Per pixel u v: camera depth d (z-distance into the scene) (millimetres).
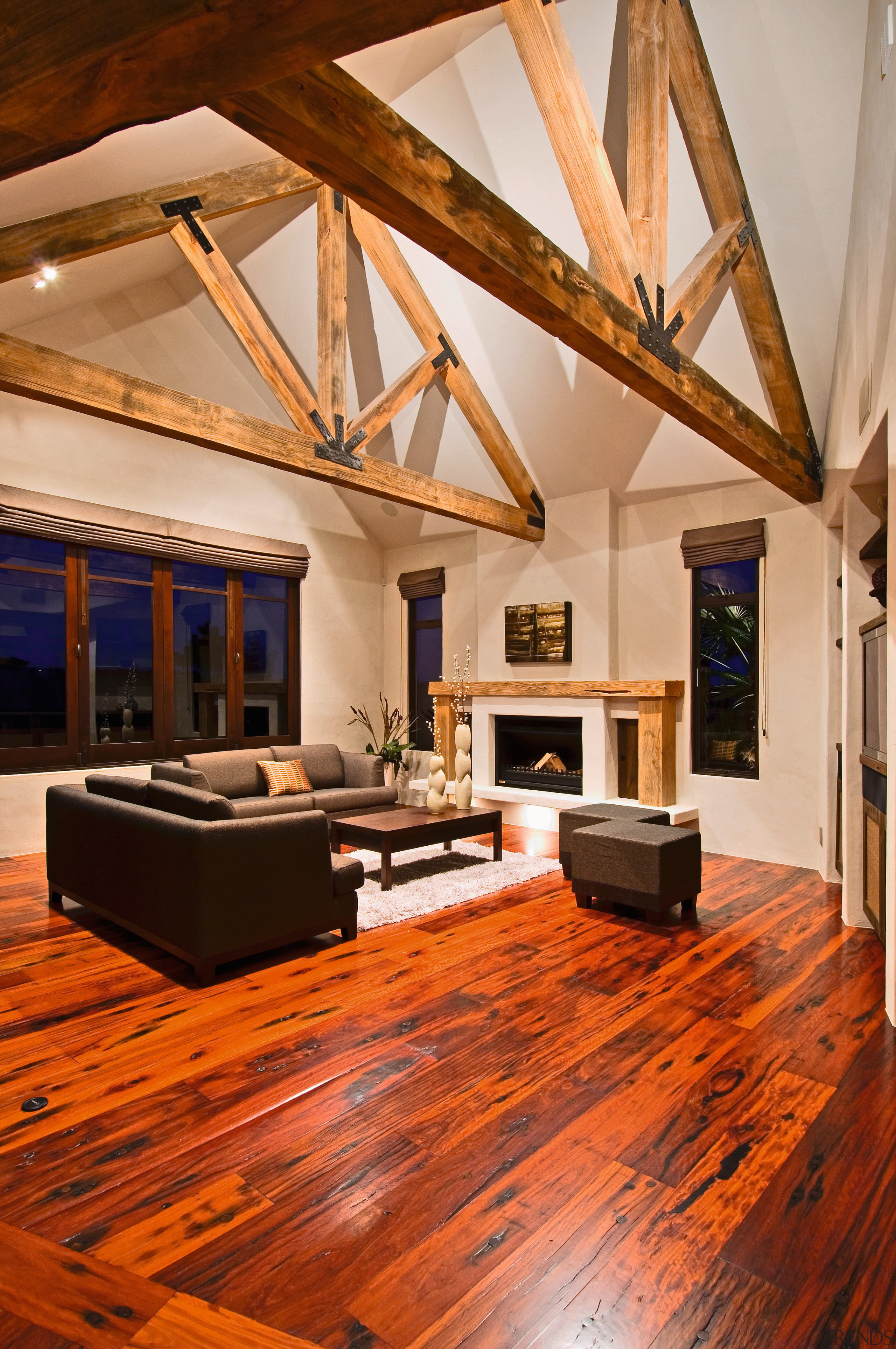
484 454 6586
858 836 3910
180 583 6602
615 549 6328
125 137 3342
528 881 4820
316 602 7668
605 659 6254
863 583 3947
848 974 3252
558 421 5992
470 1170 1922
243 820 3240
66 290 5312
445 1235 1689
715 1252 1640
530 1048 2576
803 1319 1463
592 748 6188
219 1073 2412
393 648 8344
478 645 7309
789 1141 2049
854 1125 2125
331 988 3090
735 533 5562
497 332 5602
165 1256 1623
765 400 4883
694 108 3691
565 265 2670
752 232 4082
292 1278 1562
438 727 7480
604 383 5512
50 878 4289
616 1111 2197
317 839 3504
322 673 7730
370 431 5234
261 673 7297
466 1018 2811
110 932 3832
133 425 4004
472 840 6051
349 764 6598
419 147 2068
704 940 3701
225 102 1633
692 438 5535
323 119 1785
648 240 3295
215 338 6633
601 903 4344
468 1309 1481
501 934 3777
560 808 6301
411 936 3746
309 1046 2596
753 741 5758
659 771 5691
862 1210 1774
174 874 3227
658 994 3035
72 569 5809
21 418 5473
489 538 7203
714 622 5988
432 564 7965
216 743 6797
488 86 4109
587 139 3156
